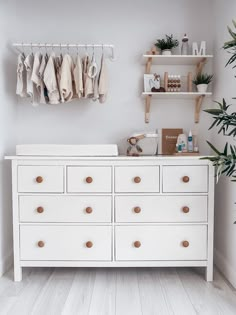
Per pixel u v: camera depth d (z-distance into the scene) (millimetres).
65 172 1781
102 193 1788
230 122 1288
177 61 2168
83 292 1684
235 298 1619
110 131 2271
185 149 2150
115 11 2236
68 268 2029
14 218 1800
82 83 1998
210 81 2131
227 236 1876
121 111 2264
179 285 1772
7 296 1639
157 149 2201
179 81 2152
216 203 2098
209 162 1782
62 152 1786
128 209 1794
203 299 1605
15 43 2197
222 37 1974
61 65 2008
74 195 1790
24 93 2053
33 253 1812
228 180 1864
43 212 1795
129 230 1797
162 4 2234
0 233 1936
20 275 1828
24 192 1795
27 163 1783
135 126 2268
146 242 1800
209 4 2223
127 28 2236
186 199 1796
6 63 2061
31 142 2266
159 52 2172
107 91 2105
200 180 1790
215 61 2129
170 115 2268
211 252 1803
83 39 2240
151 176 1784
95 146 1790
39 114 2264
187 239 1802
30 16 2230
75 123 2270
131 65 2246
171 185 1789
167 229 1798
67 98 2041
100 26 2234
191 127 2266
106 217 1796
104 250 1804
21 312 1479
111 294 1660
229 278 1817
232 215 1798
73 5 2238
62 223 1799
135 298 1614
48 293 1673
